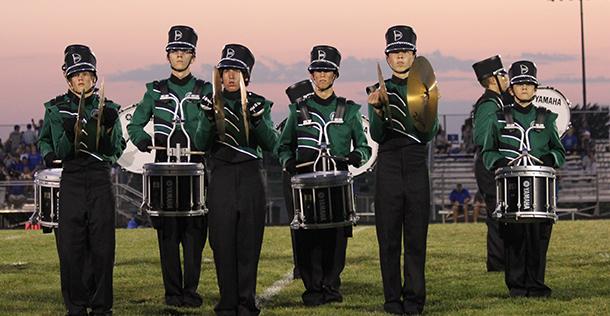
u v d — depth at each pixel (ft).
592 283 46.47
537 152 41.50
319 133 41.73
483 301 41.75
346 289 46.06
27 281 50.11
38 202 38.65
